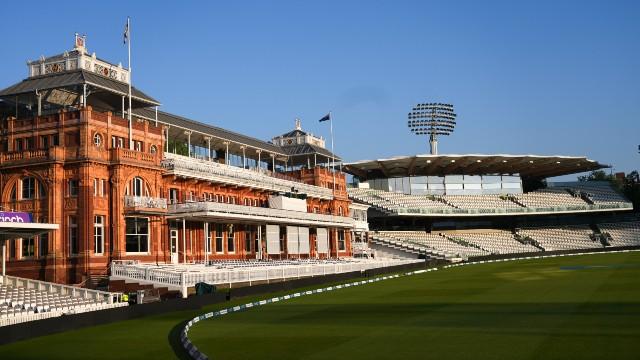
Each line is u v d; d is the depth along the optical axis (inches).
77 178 1909.4
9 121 2048.5
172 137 2719.0
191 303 1475.1
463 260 3641.7
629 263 2650.1
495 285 1782.7
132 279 1813.5
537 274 2185.0
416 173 4670.3
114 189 1959.9
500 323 971.3
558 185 5305.1
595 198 4790.8
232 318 1232.8
